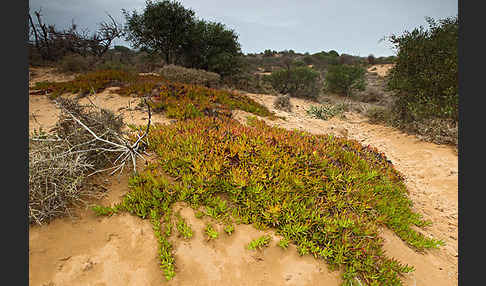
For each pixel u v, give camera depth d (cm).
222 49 1927
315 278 266
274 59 4506
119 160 386
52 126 612
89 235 268
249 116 823
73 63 1477
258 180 355
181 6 1762
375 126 1131
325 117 1251
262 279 259
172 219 302
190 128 505
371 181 449
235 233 299
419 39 1007
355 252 284
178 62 1966
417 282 299
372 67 3606
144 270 248
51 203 276
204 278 253
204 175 346
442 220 467
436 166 673
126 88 930
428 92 946
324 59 4378
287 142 459
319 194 376
